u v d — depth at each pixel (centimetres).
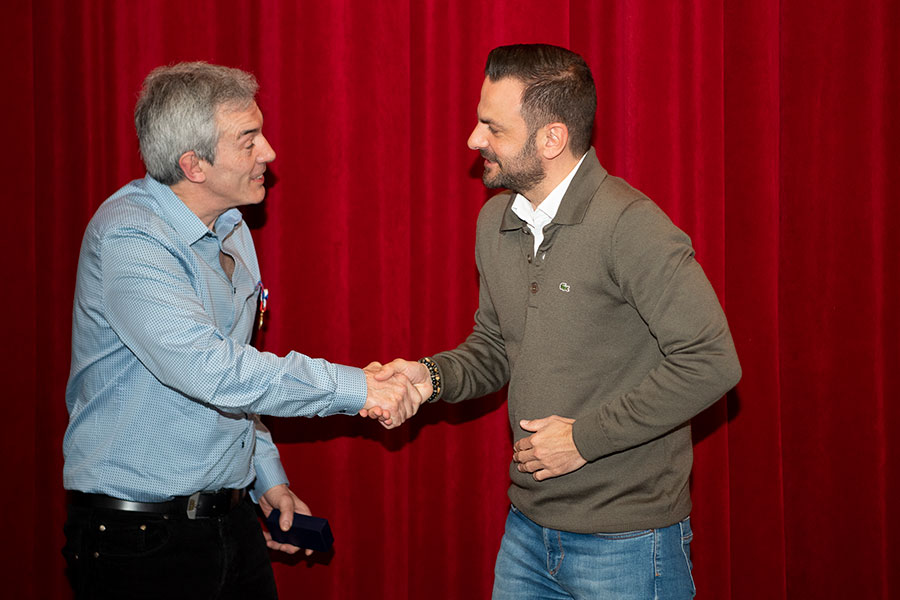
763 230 220
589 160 154
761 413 223
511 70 154
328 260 207
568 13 208
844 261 226
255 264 176
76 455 150
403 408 164
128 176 203
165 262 144
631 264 142
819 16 222
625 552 147
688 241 145
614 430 140
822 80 224
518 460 149
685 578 152
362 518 217
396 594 218
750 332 222
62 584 211
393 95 208
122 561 146
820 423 231
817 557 234
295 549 183
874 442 229
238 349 145
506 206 166
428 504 220
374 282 209
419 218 212
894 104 224
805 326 229
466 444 220
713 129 214
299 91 204
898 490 233
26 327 204
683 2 212
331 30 203
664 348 141
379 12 205
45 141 204
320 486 216
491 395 219
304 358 151
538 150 153
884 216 227
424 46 208
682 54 213
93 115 203
